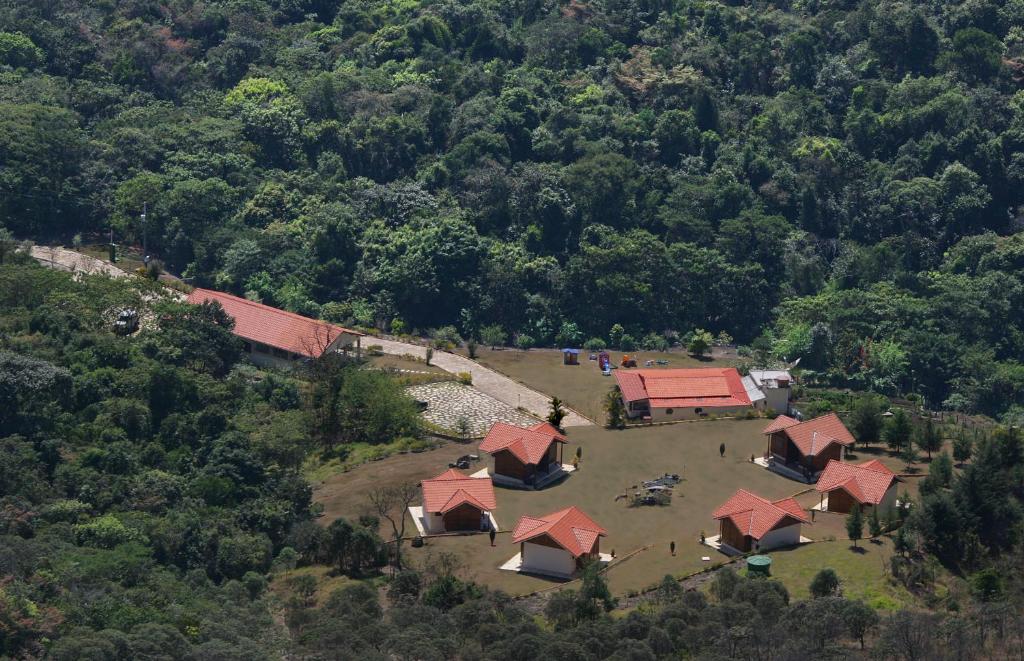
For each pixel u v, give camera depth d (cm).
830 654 14512
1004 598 16950
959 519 18200
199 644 15025
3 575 16200
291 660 14725
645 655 14162
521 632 14962
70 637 14512
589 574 16750
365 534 18238
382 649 14625
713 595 16950
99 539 18412
